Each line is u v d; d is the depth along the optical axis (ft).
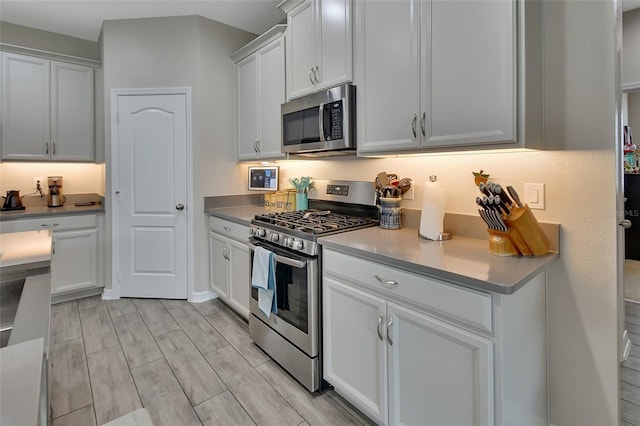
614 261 4.58
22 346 2.29
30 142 10.31
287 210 9.57
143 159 10.51
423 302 4.34
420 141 5.37
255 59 9.70
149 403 5.98
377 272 4.94
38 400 1.71
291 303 6.61
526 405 4.45
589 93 4.65
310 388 6.21
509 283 3.64
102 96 10.84
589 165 4.70
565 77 4.79
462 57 4.83
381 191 6.97
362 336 5.29
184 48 10.22
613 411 4.68
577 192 4.80
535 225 4.68
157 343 8.03
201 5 9.60
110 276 10.77
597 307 4.73
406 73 5.54
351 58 6.53
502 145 4.56
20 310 3.16
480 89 4.66
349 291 5.43
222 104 10.71
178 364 7.18
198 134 10.31
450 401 4.17
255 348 7.83
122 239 10.67
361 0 6.24
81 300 10.64
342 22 6.67
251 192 11.50
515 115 4.39
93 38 11.57
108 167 10.54
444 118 5.05
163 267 10.64
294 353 6.54
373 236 6.08
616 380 4.65
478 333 3.88
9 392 1.76
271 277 6.91
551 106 4.91
